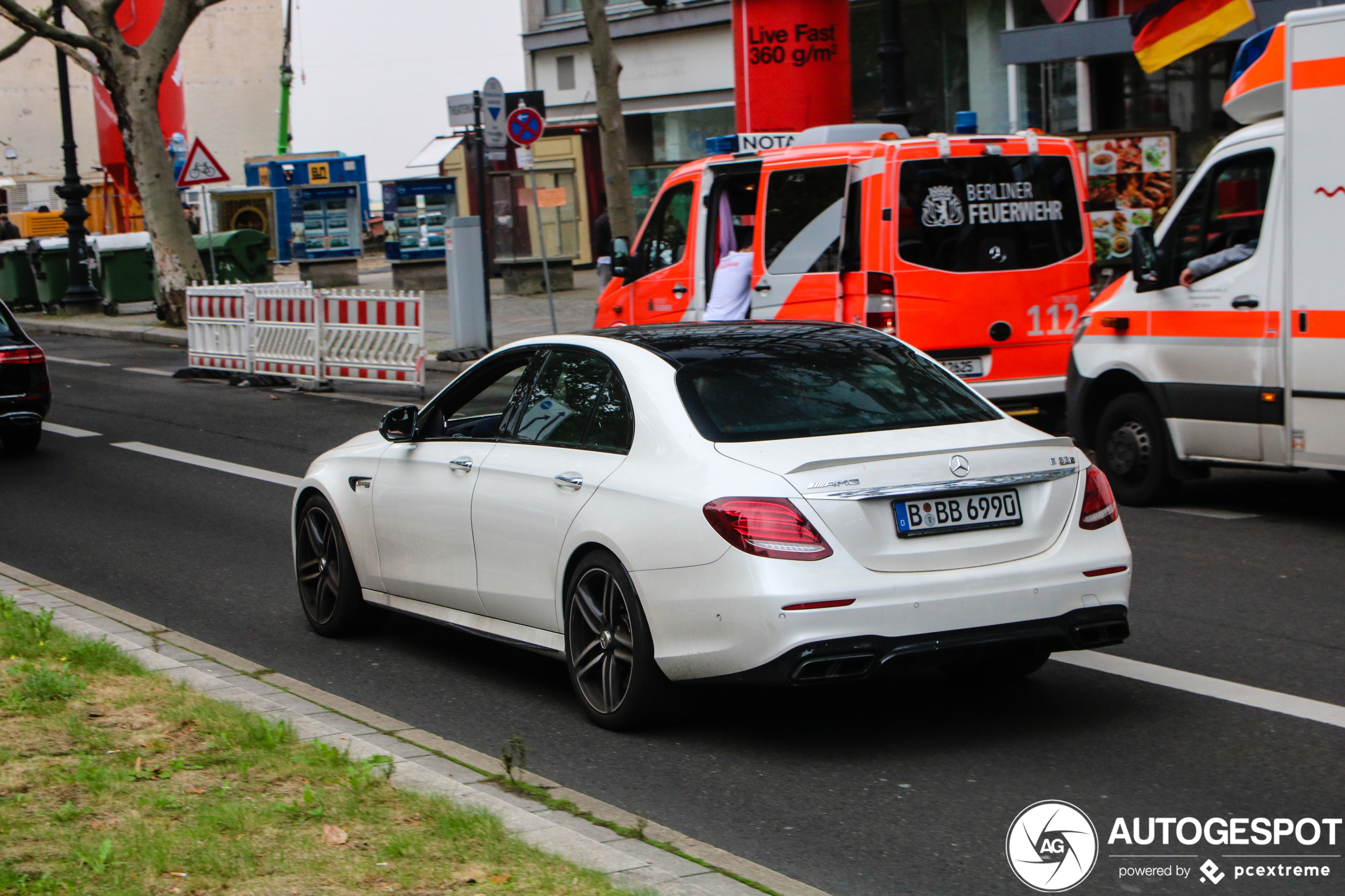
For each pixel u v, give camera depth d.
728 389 5.96
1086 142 18.47
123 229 46.66
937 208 11.77
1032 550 5.64
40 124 67.25
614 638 5.94
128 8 35.75
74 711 5.79
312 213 40.34
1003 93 23.08
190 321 21.84
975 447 5.61
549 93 33.25
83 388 20.75
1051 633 5.57
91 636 7.13
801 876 4.53
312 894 4.03
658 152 30.48
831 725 6.04
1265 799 5.09
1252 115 9.89
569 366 6.55
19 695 5.95
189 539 10.52
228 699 5.97
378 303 18.47
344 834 4.44
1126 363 10.46
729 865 4.50
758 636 5.31
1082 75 21.58
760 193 12.54
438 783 4.93
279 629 8.04
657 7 29.41
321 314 19.22
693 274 13.39
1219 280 9.77
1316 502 10.52
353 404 18.05
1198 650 6.98
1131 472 10.59
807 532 5.34
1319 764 5.41
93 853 4.30
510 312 26.34
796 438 5.69
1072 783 5.29
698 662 5.52
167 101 45.47
